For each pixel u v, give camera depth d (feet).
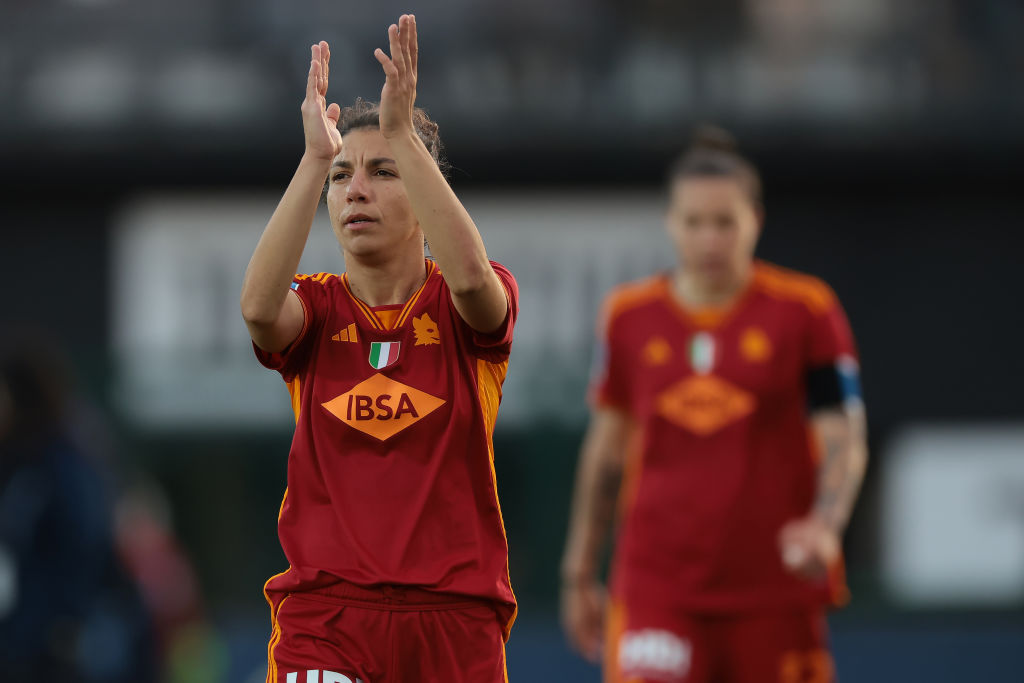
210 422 121.19
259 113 160.97
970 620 115.85
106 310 160.97
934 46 159.43
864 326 157.99
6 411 66.64
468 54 161.38
